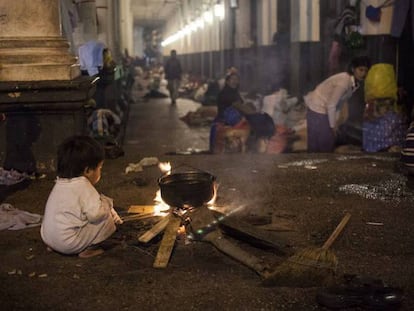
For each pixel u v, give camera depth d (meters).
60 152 4.28
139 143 13.16
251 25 21.33
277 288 3.64
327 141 8.98
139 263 4.13
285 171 7.03
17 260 4.24
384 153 8.26
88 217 4.22
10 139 7.08
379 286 3.46
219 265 4.05
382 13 11.39
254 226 4.74
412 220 5.03
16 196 6.09
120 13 29.08
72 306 3.45
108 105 14.96
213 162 7.67
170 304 3.45
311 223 4.97
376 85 10.05
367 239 4.55
